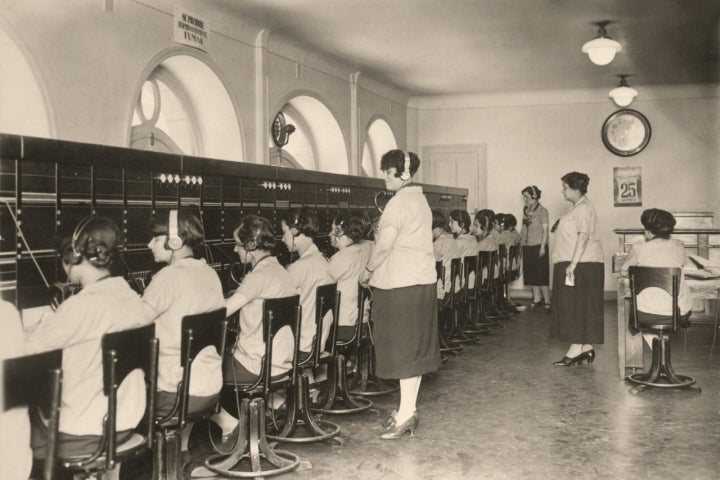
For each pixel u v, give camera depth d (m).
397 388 5.36
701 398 5.12
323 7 6.19
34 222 3.43
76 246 2.62
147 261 4.18
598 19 6.80
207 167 4.74
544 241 9.94
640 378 5.53
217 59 6.14
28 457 2.32
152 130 5.92
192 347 3.01
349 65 8.71
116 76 4.87
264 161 6.81
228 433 4.17
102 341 2.47
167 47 5.43
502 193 11.38
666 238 5.53
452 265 6.77
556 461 3.81
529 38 7.50
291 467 3.62
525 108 11.24
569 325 6.16
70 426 2.50
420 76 9.57
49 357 2.29
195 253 4.66
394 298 4.18
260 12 6.28
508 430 4.38
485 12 6.49
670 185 10.74
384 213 4.19
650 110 10.77
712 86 10.50
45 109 4.29
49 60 4.29
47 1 4.27
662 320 5.22
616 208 10.94
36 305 3.44
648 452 3.94
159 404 3.09
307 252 4.34
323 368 5.27
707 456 3.87
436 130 11.62
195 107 6.45
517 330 8.26
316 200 6.48
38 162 3.44
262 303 3.63
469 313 8.06
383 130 10.68
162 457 3.13
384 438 4.21
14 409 2.26
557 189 11.16
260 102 6.78
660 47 8.05
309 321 4.25
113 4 4.82
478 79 9.87
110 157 3.87
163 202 4.33
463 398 5.18
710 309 8.66
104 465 2.52
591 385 5.54
